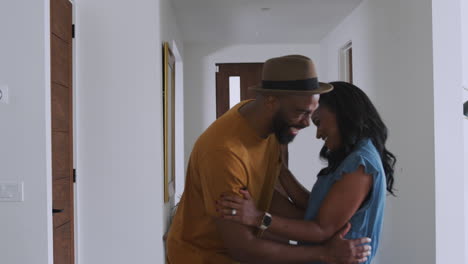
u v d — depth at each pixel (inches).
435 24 114.9
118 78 125.0
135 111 125.0
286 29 224.4
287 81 55.5
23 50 91.8
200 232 63.5
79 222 124.3
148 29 125.3
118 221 124.6
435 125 114.6
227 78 266.5
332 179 63.1
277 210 75.0
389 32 145.0
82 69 124.8
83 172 124.5
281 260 58.8
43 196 91.2
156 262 124.6
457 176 114.3
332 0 172.7
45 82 91.7
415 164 126.2
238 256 58.5
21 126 91.6
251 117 59.4
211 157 56.9
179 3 175.3
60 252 112.0
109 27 125.2
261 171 61.6
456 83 115.0
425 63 118.7
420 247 123.1
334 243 59.6
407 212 132.3
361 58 177.5
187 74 264.7
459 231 114.3
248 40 252.8
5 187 91.3
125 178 124.7
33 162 91.4
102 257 124.5
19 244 91.3
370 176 60.7
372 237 62.6
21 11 92.0
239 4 177.0
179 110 245.6
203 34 234.4
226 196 56.4
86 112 124.4
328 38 237.6
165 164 136.6
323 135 67.1
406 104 131.8
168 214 145.6
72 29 123.5
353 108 63.5
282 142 59.7
